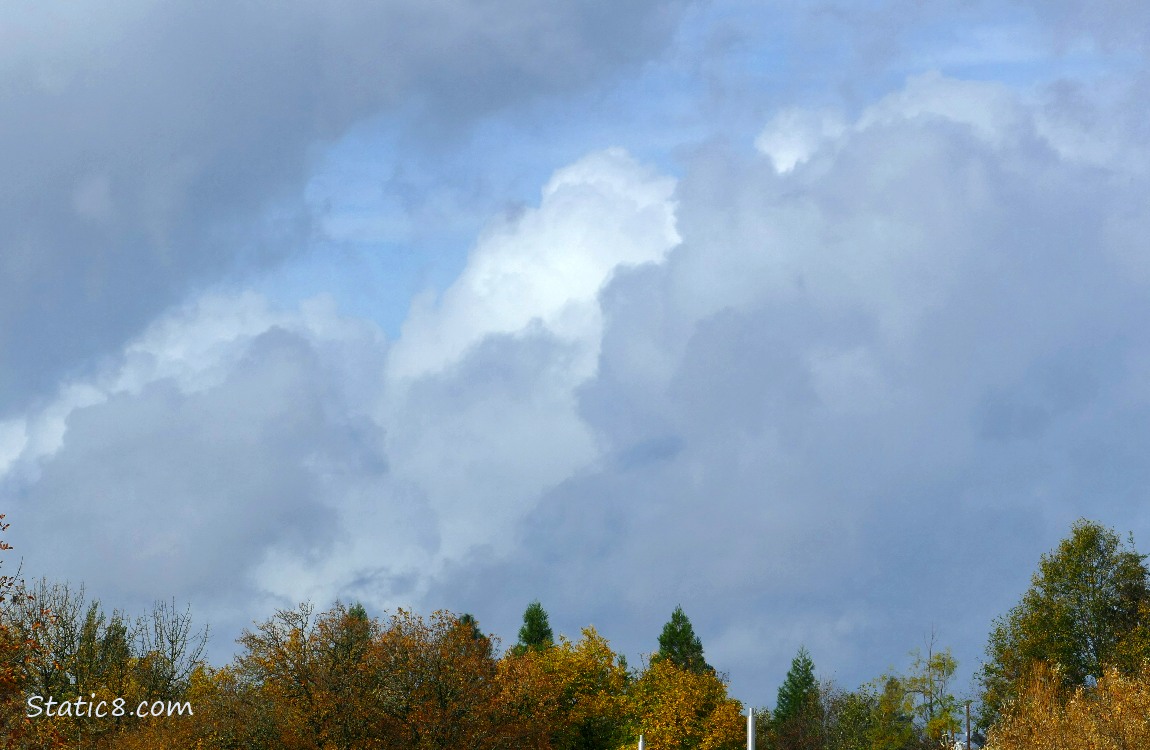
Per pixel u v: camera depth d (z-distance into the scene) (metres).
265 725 48.47
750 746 18.69
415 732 52.31
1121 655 52.56
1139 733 31.00
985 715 57.22
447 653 54.19
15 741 32.31
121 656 56.16
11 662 34.06
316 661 52.12
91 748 45.78
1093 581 56.97
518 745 55.94
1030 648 56.22
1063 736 31.75
